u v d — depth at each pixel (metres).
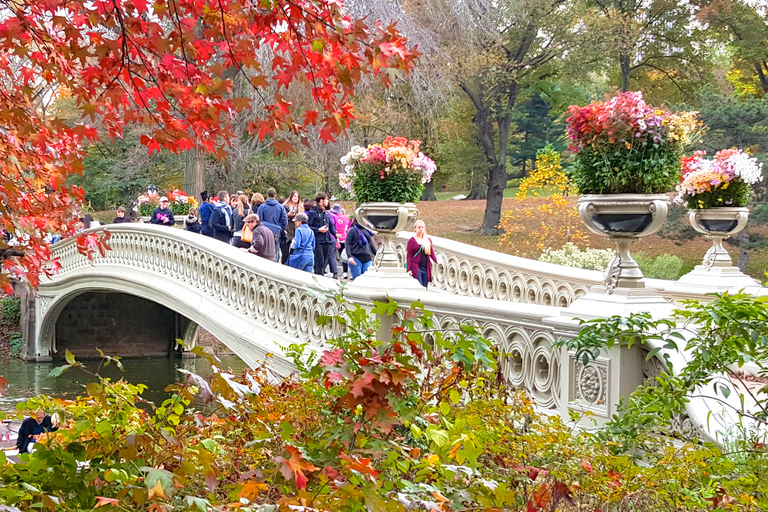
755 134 21.38
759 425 3.92
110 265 18.27
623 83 29.33
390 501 2.09
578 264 16.86
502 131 32.06
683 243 24.05
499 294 11.39
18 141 4.13
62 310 25.02
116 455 2.46
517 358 5.47
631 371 4.47
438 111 27.73
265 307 9.99
